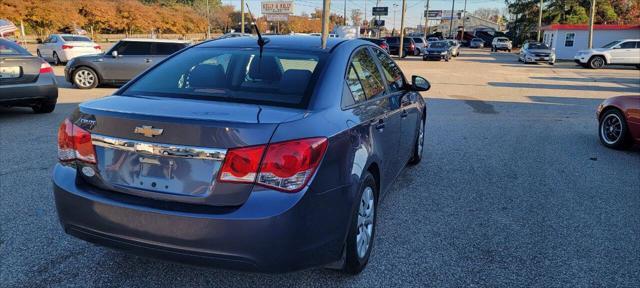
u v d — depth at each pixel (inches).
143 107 105.7
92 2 2123.5
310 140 97.9
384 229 157.3
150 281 121.8
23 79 319.3
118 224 100.8
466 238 151.9
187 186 97.9
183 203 98.2
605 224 165.9
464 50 2436.0
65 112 361.4
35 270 125.2
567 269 133.4
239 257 95.2
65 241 141.5
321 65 126.9
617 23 2150.6
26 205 167.5
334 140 104.7
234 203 95.5
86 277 122.8
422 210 175.3
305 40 145.9
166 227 96.7
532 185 208.8
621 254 143.2
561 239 152.9
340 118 113.5
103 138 103.3
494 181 213.3
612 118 284.7
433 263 134.8
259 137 94.7
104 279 122.2
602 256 141.7
